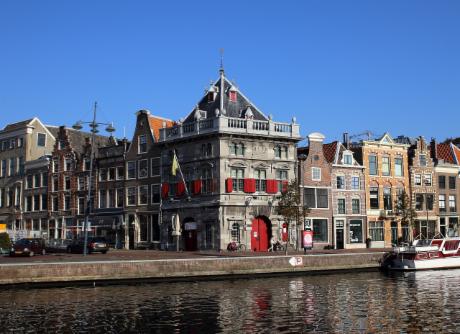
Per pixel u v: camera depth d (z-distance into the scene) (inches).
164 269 1461.6
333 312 1023.0
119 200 2532.0
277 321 941.8
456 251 1940.2
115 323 924.6
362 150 2508.6
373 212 2495.1
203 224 2153.1
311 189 2325.3
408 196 2466.8
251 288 1352.1
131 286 1373.0
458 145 3289.9
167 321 941.2
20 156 3063.5
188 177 2230.6
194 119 2247.8
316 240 2309.3
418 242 1936.5
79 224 2691.9
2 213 3115.2
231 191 2118.6
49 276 1325.0
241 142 2162.9
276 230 2188.7
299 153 2437.3
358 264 1792.6
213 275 1528.1
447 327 896.9
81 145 2874.0
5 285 1278.3
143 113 2461.9
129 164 2496.3
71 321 938.1
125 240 2454.5
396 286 1397.6
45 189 2896.2
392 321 942.4
